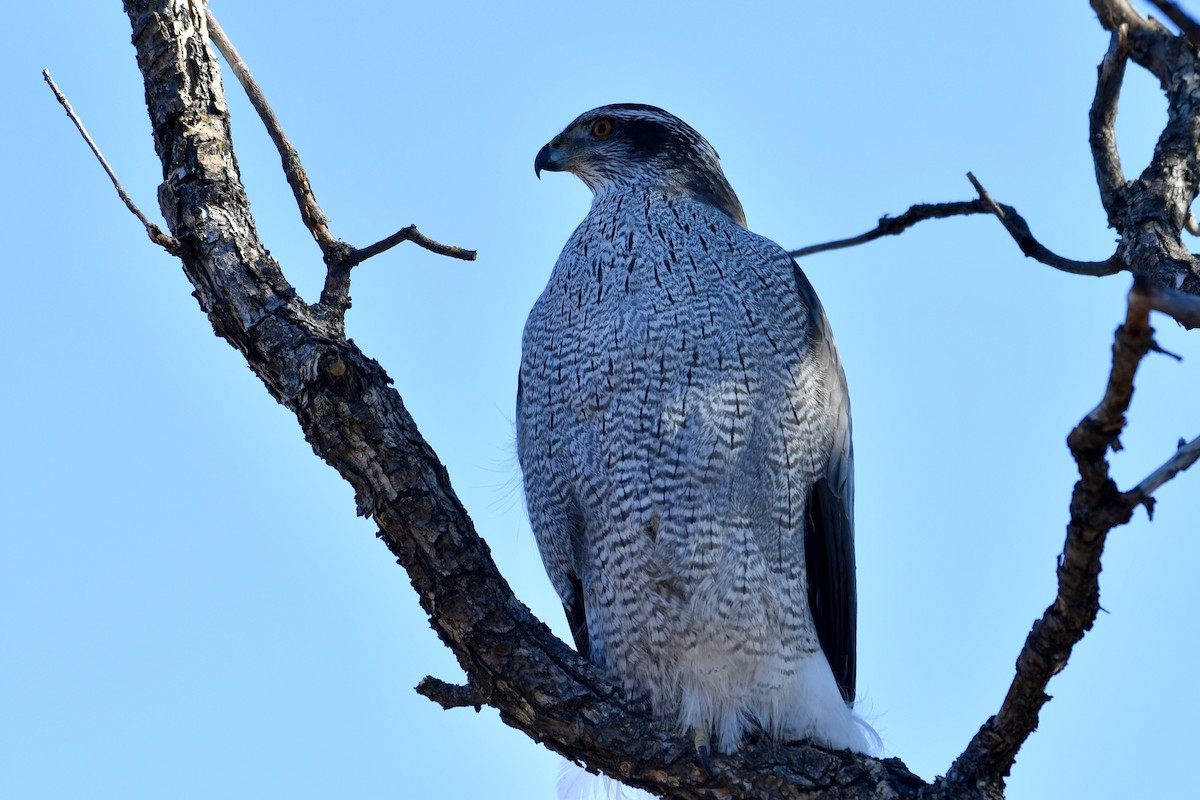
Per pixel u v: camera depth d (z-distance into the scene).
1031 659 7.46
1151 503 6.59
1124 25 8.41
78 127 9.22
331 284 9.38
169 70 9.60
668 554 10.33
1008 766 8.19
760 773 9.36
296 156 9.39
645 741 9.40
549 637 9.53
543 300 11.17
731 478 10.33
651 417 10.37
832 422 11.02
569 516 10.90
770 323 10.61
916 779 9.21
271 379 9.19
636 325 10.47
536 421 11.03
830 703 10.30
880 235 9.61
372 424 9.01
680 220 10.99
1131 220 8.41
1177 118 8.53
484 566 9.29
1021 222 8.72
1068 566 6.93
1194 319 5.60
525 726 9.52
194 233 9.32
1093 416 6.31
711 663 10.21
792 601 10.43
